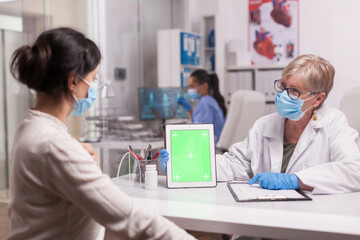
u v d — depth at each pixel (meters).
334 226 1.11
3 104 3.82
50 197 0.93
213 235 2.56
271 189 1.54
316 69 1.61
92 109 4.09
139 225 0.89
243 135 3.40
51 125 0.96
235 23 5.57
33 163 0.90
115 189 0.91
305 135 1.71
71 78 0.96
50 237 0.94
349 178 1.51
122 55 4.95
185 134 1.66
